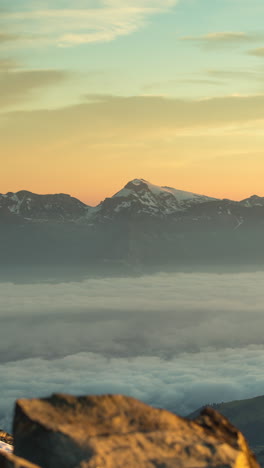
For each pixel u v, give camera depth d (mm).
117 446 7129
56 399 7836
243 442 7832
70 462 6867
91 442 7109
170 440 7395
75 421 7500
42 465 6961
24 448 7176
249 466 7422
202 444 7398
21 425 7398
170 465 6926
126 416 7758
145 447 7211
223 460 7160
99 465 6773
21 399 7703
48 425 7266
